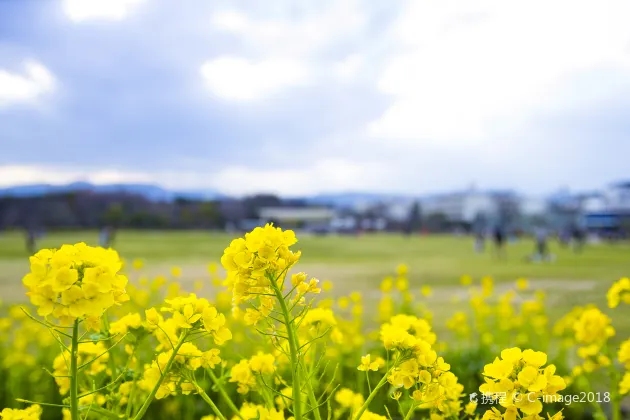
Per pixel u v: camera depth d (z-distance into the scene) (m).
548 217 89.75
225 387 3.78
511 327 6.26
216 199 100.12
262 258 1.64
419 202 122.06
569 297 8.38
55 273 1.45
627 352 2.53
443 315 8.73
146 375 1.77
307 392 1.85
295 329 1.79
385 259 24.34
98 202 95.12
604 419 3.00
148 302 5.19
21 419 1.76
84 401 2.04
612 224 57.66
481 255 28.34
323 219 104.38
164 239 55.00
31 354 5.82
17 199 88.81
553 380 1.49
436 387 1.69
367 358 1.85
